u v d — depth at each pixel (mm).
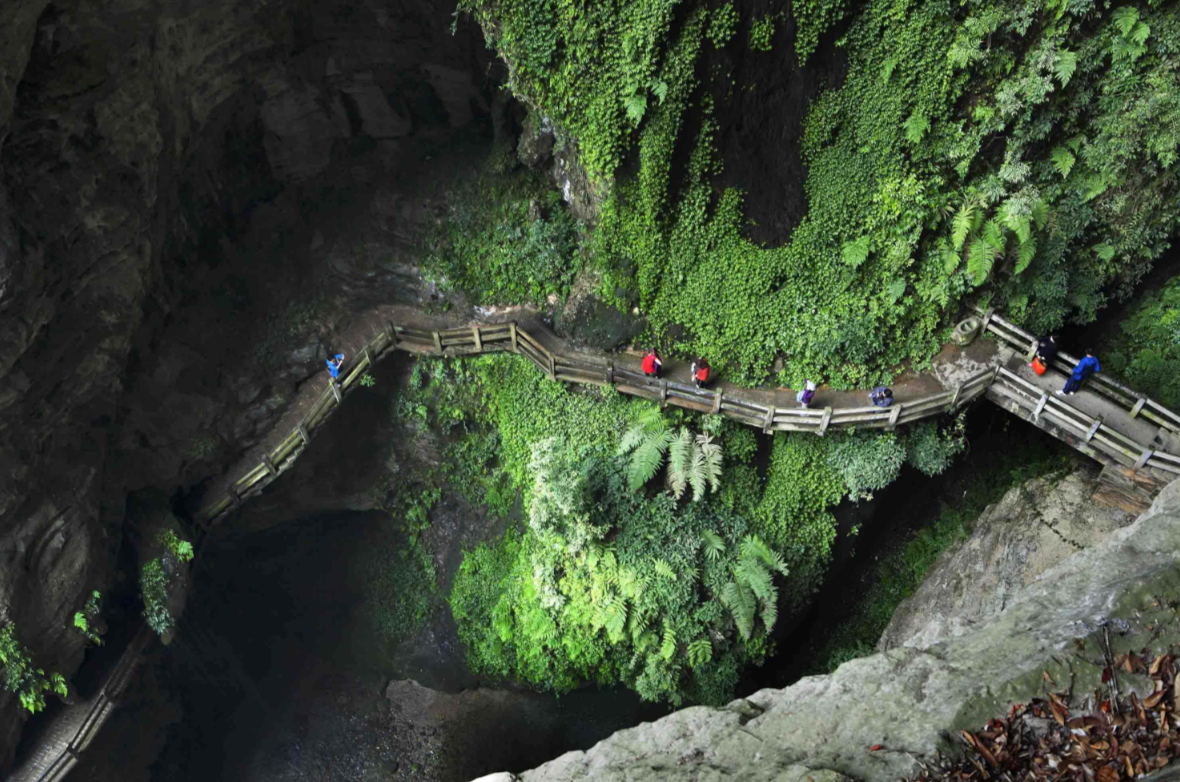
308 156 21188
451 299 20594
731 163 16312
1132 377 16125
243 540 23234
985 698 7305
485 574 22031
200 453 19344
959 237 15391
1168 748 6492
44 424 15641
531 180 19531
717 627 18516
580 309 18969
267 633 23719
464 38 18891
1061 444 17406
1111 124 14273
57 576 16047
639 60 14914
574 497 17859
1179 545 8422
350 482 22719
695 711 8531
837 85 15180
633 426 18297
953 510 18953
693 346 18328
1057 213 15289
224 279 20141
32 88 13734
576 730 21141
